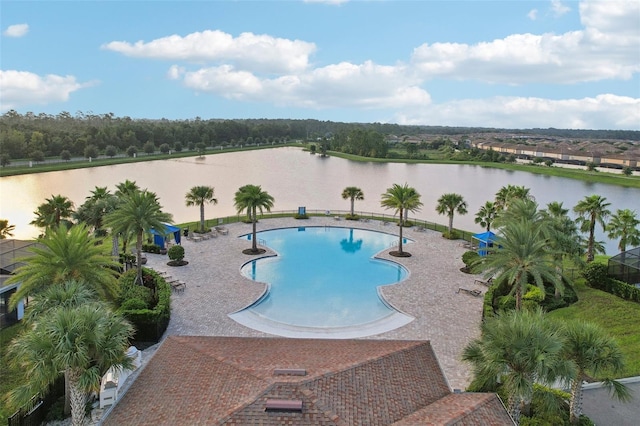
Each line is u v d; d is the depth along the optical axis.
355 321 30.11
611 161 162.12
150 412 14.95
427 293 34.47
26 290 21.84
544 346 15.66
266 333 27.55
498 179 124.19
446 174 133.00
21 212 69.31
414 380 16.97
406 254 44.62
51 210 41.84
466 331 27.94
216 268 39.38
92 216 37.69
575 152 177.62
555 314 30.47
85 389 15.39
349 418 13.78
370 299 34.28
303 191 93.62
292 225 56.94
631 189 110.06
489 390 19.20
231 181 104.62
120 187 46.44
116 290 24.98
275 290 35.88
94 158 137.75
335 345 20.06
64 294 19.53
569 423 17.89
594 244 43.38
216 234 50.81
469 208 80.88
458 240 51.19
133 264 38.91
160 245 43.97
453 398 15.95
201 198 51.22
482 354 16.84
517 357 15.64
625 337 26.48
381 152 178.62
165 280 34.03
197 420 13.87
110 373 19.17
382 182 111.00
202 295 33.09
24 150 126.31
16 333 26.20
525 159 195.25
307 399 14.21
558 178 130.75
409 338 26.94
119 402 16.00
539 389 18.23
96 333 15.38
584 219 44.03
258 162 151.88
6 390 20.69
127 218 31.23
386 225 58.00
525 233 25.33
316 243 50.22
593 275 35.44
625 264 34.09
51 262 22.45
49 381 15.44
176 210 72.31
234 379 15.93
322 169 135.62
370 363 17.28
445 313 30.72
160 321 26.52
